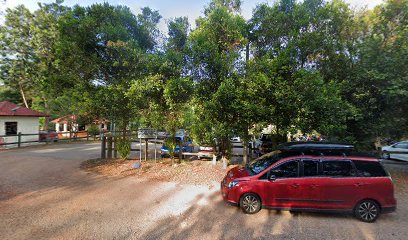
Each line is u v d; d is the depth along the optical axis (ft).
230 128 26.23
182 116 29.07
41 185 22.61
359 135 27.89
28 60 66.80
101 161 34.19
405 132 27.09
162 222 14.87
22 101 96.12
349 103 25.08
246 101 23.20
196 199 19.43
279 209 16.47
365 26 27.68
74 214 15.83
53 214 15.75
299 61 26.18
